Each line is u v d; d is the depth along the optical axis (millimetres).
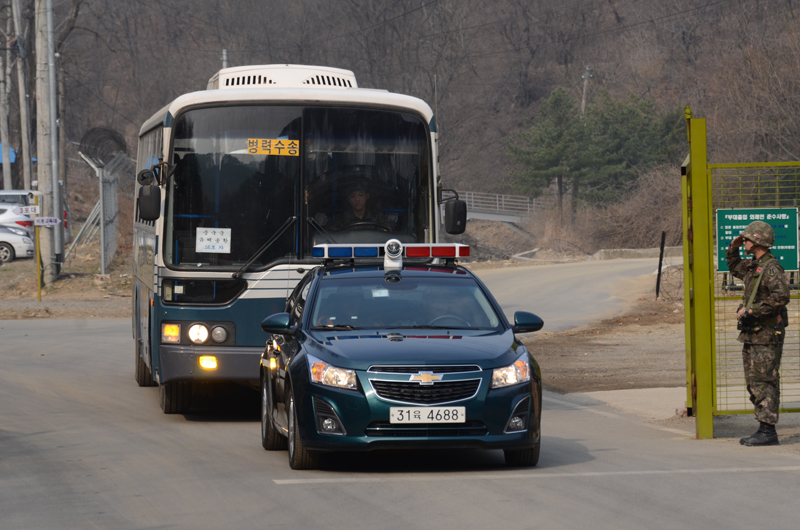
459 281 24609
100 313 72812
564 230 170125
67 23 161125
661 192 152875
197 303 28891
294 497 18469
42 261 87438
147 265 32781
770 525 15891
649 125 189625
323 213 29969
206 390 31297
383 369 20219
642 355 46281
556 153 187250
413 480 20047
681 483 19359
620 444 24859
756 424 27891
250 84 33531
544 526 15961
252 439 26500
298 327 23219
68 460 23094
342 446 20000
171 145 29453
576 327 60469
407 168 30688
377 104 30531
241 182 29625
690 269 26922
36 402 34188
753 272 24031
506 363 20781
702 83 196375
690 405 29203
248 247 29438
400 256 25000
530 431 20656
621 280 90000
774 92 124438
